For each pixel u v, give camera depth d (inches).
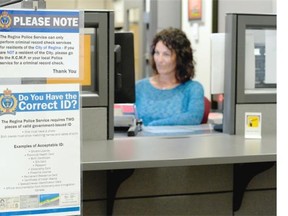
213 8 173.9
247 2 157.9
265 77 78.3
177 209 69.8
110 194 65.6
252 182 73.6
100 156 53.4
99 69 68.8
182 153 55.8
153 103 112.8
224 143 65.2
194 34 188.2
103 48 68.8
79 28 33.9
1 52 32.4
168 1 202.4
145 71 211.8
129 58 77.0
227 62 76.5
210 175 71.0
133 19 223.9
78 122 34.4
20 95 32.9
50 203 34.2
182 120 100.7
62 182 34.4
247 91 77.2
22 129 33.2
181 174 69.6
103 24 68.3
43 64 33.4
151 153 55.7
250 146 62.2
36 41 33.0
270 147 61.4
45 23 33.1
